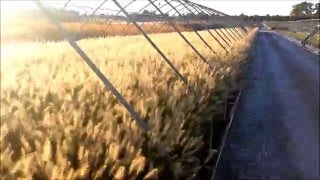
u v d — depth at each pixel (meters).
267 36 68.50
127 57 8.88
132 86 5.57
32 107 4.00
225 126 7.33
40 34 13.62
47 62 7.19
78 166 2.88
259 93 13.18
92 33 21.48
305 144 7.57
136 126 3.54
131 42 14.91
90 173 2.87
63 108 3.79
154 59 8.73
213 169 5.11
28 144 3.00
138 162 2.88
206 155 5.43
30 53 8.14
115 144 3.03
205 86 6.33
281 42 48.00
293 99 12.24
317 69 20.44
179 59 8.58
